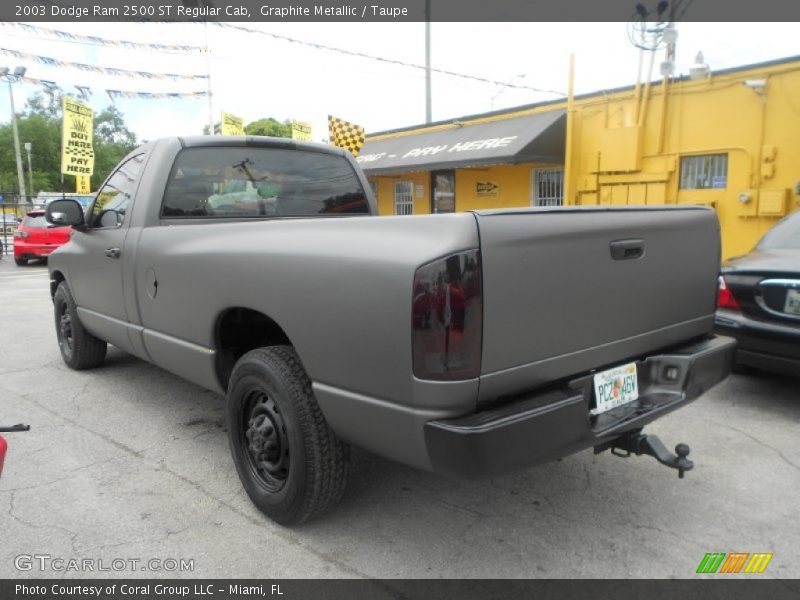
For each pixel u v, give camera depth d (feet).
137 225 12.65
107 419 14.11
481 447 6.75
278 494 9.34
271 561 8.69
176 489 10.78
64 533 9.36
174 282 11.18
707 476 11.21
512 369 7.27
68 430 13.46
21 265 57.57
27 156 210.59
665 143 35.19
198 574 8.39
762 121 31.37
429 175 52.19
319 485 8.89
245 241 9.68
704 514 9.92
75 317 17.01
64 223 14.40
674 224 9.43
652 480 11.09
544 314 7.52
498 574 8.41
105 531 9.42
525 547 9.04
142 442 12.82
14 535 9.30
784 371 13.55
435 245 6.91
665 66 33.73
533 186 45.03
